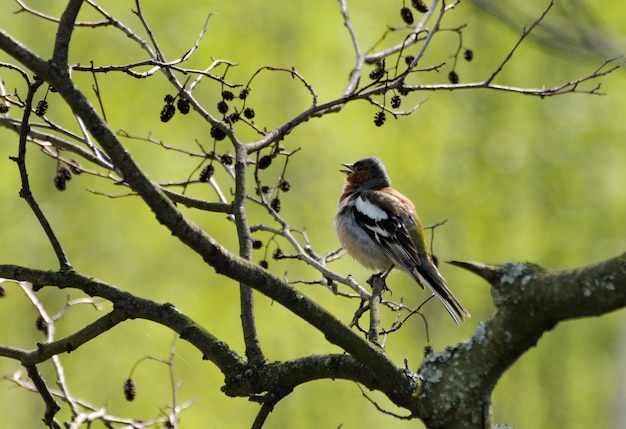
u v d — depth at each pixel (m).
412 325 19.20
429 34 6.89
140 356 16.22
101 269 17.20
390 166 19.02
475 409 4.34
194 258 17.50
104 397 15.97
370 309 5.85
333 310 17.27
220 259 4.11
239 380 4.91
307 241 7.32
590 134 20.41
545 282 4.05
